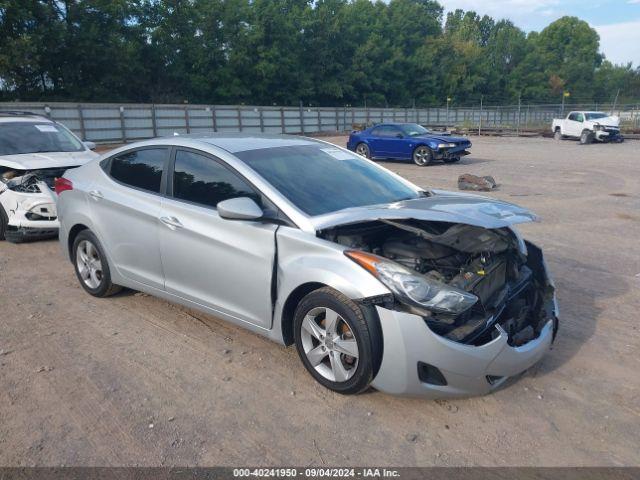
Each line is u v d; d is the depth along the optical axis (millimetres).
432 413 3248
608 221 8789
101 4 36688
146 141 4715
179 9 43062
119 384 3576
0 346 4148
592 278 5801
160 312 4789
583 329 4465
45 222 7023
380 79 58719
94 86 39031
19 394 3461
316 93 54344
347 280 3156
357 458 2846
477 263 3479
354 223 3658
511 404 3354
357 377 3229
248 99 48781
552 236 7758
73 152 7883
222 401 3375
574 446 2947
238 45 46188
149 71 41844
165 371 3748
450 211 3283
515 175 15016
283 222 3588
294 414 3234
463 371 3035
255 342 4191
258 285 3660
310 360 3510
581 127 28750
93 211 4859
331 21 53750
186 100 44375
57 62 37094
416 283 3027
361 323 3141
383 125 19516
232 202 3516
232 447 2930
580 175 14805
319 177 4113
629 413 3264
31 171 7012
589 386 3568
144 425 3125
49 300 5113
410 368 3053
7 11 32312
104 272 4914
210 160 4102
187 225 4035
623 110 38688
